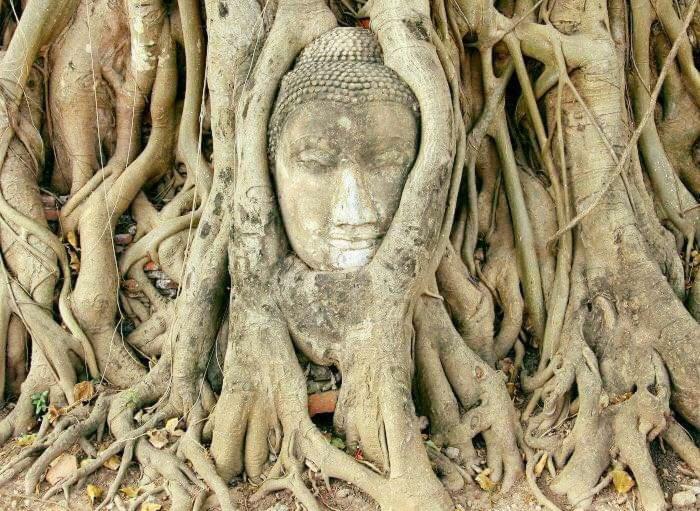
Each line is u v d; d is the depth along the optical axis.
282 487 2.18
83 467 2.29
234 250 2.34
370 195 2.28
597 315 2.43
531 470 2.26
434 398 2.37
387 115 2.25
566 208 2.53
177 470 2.25
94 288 2.59
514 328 2.58
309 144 2.25
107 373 2.58
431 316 2.40
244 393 2.25
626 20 2.64
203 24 2.65
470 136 2.60
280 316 2.31
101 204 2.66
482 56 2.60
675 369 2.31
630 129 2.60
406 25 2.30
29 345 2.63
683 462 2.27
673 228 2.62
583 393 2.32
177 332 2.43
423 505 2.10
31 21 2.67
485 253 2.66
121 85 2.76
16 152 2.70
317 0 2.40
